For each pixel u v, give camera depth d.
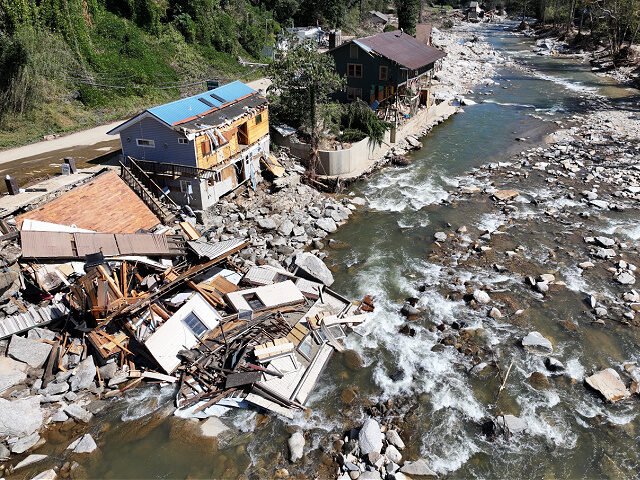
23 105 37.84
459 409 18.55
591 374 19.98
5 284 20.64
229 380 18.75
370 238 30.17
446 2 181.62
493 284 25.67
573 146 44.09
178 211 29.64
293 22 90.88
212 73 59.44
